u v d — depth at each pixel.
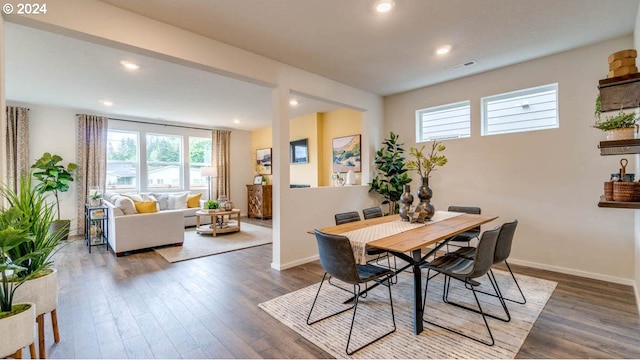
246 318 2.28
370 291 2.80
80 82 4.05
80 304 2.53
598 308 2.38
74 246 4.68
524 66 3.48
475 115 3.90
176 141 7.24
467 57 3.32
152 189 6.79
